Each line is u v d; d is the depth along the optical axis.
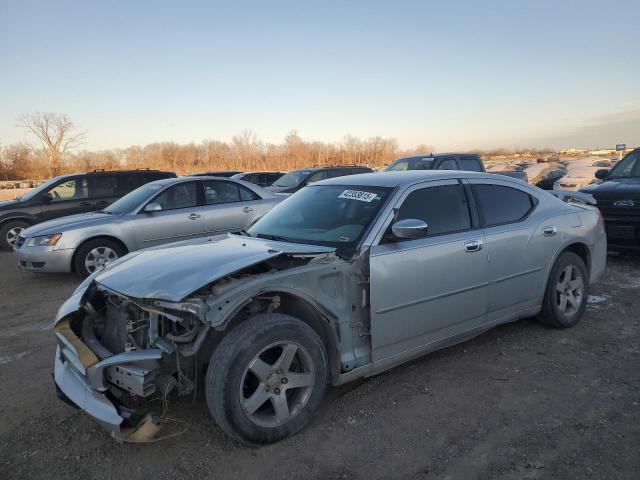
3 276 8.69
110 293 3.32
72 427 3.42
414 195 3.96
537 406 3.50
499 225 4.37
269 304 3.26
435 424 3.31
